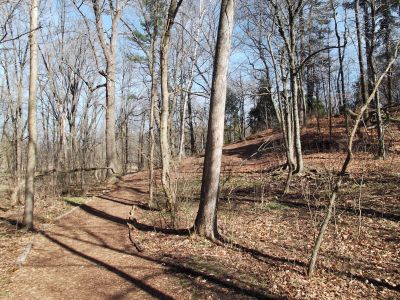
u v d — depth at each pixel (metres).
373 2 16.16
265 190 13.82
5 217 12.72
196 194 13.57
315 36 22.88
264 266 6.76
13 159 22.12
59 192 16.75
